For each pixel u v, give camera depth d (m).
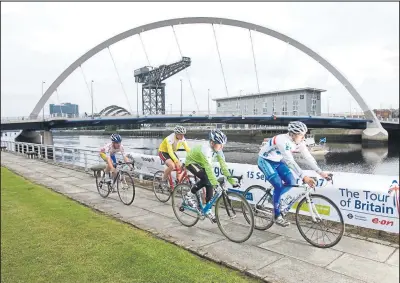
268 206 5.08
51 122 49.72
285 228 5.14
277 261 3.98
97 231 5.07
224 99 62.44
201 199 5.29
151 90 76.75
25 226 5.36
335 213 4.61
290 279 3.53
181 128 6.53
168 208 6.71
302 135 4.44
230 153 36.16
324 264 3.88
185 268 3.77
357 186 4.91
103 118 48.34
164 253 4.18
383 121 67.44
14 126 48.78
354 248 4.31
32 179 10.80
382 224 4.68
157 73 76.19
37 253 4.27
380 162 43.22
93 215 6.06
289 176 4.73
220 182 4.85
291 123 4.48
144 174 9.70
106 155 7.59
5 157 19.94
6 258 4.15
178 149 7.04
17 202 7.16
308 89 57.34
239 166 6.71
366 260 3.96
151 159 9.40
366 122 60.69
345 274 3.63
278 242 4.60
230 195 4.82
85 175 11.48
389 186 4.61
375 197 4.73
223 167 4.95
